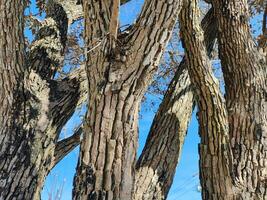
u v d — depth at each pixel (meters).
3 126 4.60
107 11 3.73
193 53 4.79
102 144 3.51
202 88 4.73
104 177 3.47
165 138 5.13
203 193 4.74
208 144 4.70
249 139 4.99
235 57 5.27
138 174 4.85
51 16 5.76
